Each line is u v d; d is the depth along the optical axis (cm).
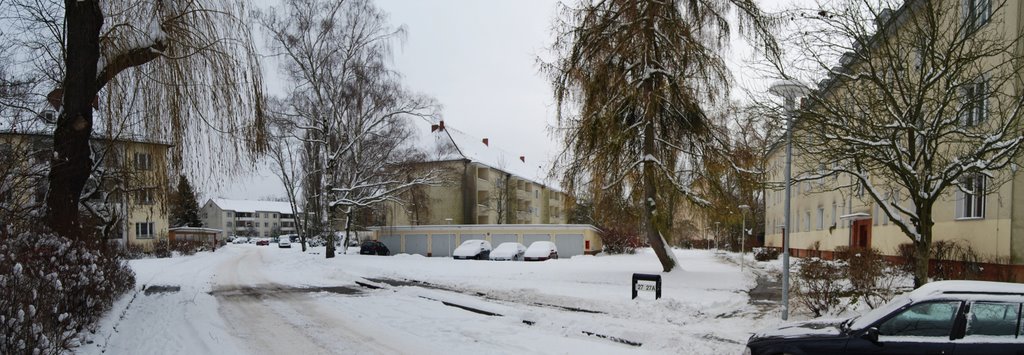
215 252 5178
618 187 1927
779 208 4597
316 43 3203
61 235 1086
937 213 2036
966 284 612
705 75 1880
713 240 6241
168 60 1241
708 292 1600
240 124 1323
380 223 4394
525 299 1551
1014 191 1623
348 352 880
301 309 1351
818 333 653
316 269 2758
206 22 1286
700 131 1894
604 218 1997
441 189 5703
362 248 3916
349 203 3331
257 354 863
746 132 1672
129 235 4281
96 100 1214
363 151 3588
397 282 2069
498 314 1259
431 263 2797
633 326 1062
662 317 1186
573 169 1980
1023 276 1595
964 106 1062
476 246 3756
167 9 1243
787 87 1107
